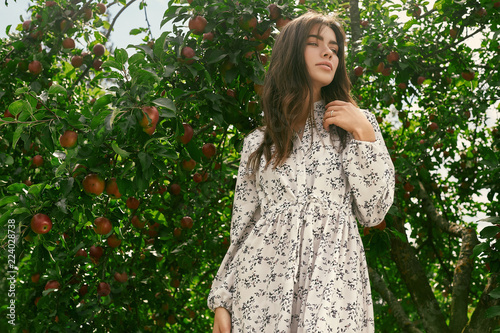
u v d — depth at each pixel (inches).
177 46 104.7
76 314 115.4
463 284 180.5
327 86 72.7
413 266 181.8
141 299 146.6
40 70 131.3
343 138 64.1
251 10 104.3
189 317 178.7
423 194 204.5
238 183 68.6
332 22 71.1
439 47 169.5
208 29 105.8
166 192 132.6
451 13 158.9
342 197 61.7
